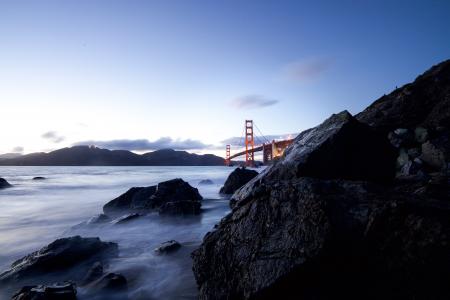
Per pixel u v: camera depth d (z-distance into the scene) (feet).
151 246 29.53
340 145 28.04
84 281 20.17
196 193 58.18
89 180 155.22
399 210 12.91
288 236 14.34
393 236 12.69
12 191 97.66
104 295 18.22
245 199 18.54
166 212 42.91
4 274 21.43
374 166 29.01
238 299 14.38
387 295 12.02
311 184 16.47
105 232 36.14
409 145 31.63
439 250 11.48
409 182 24.25
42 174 234.58
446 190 17.76
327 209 13.99
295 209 15.24
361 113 47.78
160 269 22.44
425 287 11.35
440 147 26.53
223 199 59.62
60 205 65.21
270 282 13.24
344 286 12.84
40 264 21.83
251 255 14.87
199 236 33.30
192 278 20.51
